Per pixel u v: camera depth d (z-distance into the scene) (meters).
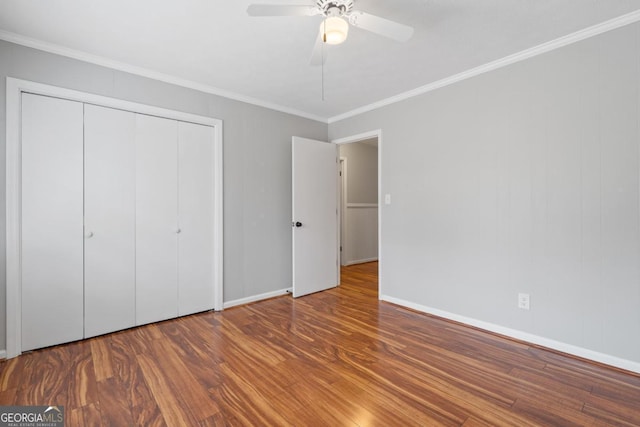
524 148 2.38
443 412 1.58
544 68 2.28
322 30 1.58
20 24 2.01
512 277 2.46
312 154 3.78
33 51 2.21
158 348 2.30
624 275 1.97
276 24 2.01
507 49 2.34
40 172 2.27
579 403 1.65
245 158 3.36
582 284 2.12
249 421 1.52
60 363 2.07
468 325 2.72
